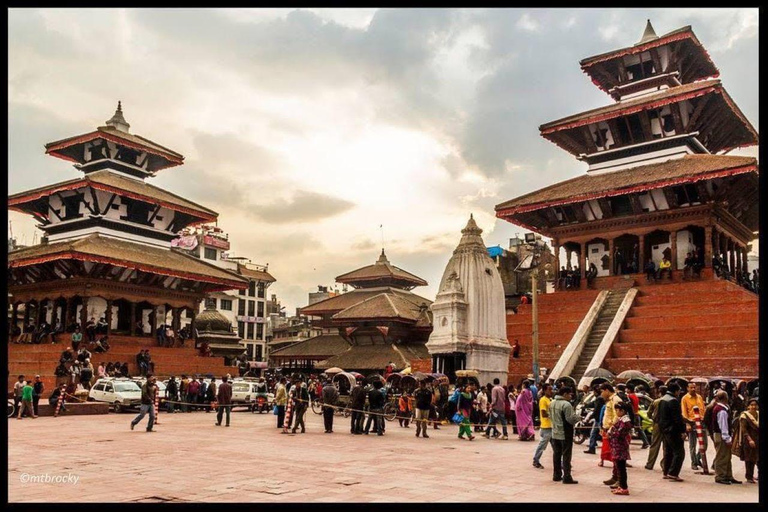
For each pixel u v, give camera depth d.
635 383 27.88
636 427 22.27
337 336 68.94
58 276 54.41
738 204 49.50
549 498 12.77
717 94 49.06
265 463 16.56
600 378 27.95
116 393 35.59
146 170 65.25
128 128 65.56
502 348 32.78
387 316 59.00
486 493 13.11
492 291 32.94
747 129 56.84
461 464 17.09
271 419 32.81
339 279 74.88
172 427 26.97
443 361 31.88
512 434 26.25
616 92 59.06
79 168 64.56
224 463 16.47
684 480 15.43
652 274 46.28
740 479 15.86
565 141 58.66
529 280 70.44
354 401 25.34
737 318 37.53
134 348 51.34
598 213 51.69
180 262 58.47
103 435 23.05
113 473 14.69
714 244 46.97
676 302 42.38
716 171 42.97
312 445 20.91
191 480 13.91
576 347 39.81
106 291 53.00
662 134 52.91
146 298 55.84
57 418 30.72
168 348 53.75
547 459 18.45
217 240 97.50
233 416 34.88
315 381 39.41
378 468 16.03
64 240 59.47
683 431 15.41
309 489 13.04
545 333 44.34
